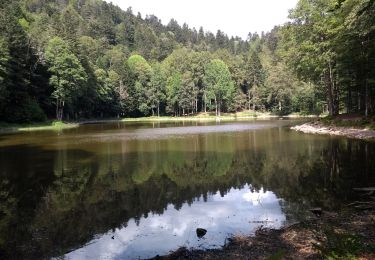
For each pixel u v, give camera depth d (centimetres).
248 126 5766
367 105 3800
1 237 1020
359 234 885
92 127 6353
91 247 935
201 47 19150
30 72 6744
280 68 11156
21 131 5269
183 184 1655
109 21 19800
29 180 1773
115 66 11712
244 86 12788
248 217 1146
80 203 1360
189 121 8925
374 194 1341
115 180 1755
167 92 11688
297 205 1257
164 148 2955
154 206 1305
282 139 3391
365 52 3559
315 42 4528
